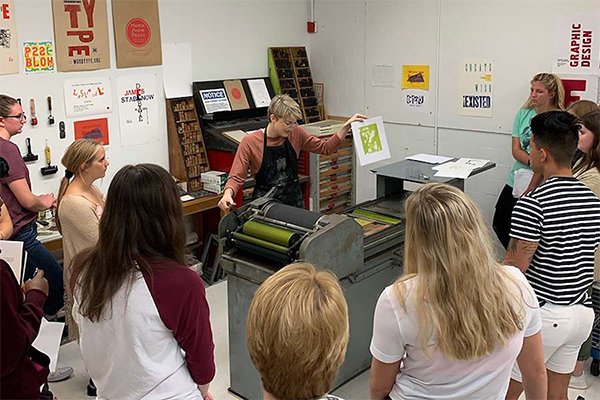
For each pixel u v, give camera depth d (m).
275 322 1.19
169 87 4.85
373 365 1.67
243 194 4.73
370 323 3.30
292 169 3.77
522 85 4.63
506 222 4.56
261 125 5.24
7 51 3.82
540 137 2.25
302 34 5.92
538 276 2.26
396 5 5.23
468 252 1.48
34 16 3.95
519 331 1.54
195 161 4.91
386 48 5.39
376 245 3.09
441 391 1.59
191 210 4.51
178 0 4.81
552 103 4.20
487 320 1.48
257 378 3.05
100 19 4.31
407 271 1.60
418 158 3.98
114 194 1.66
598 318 3.19
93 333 1.71
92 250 1.73
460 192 1.57
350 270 2.89
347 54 5.69
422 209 1.52
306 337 1.17
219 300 4.47
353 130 3.46
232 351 3.15
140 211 1.65
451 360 1.53
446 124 5.12
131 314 1.65
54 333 2.42
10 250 2.21
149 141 4.77
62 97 4.17
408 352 1.61
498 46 4.69
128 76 4.55
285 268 1.33
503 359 1.55
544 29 4.44
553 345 2.27
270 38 5.62
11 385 1.69
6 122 3.43
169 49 4.81
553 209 2.18
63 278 3.44
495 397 1.59
